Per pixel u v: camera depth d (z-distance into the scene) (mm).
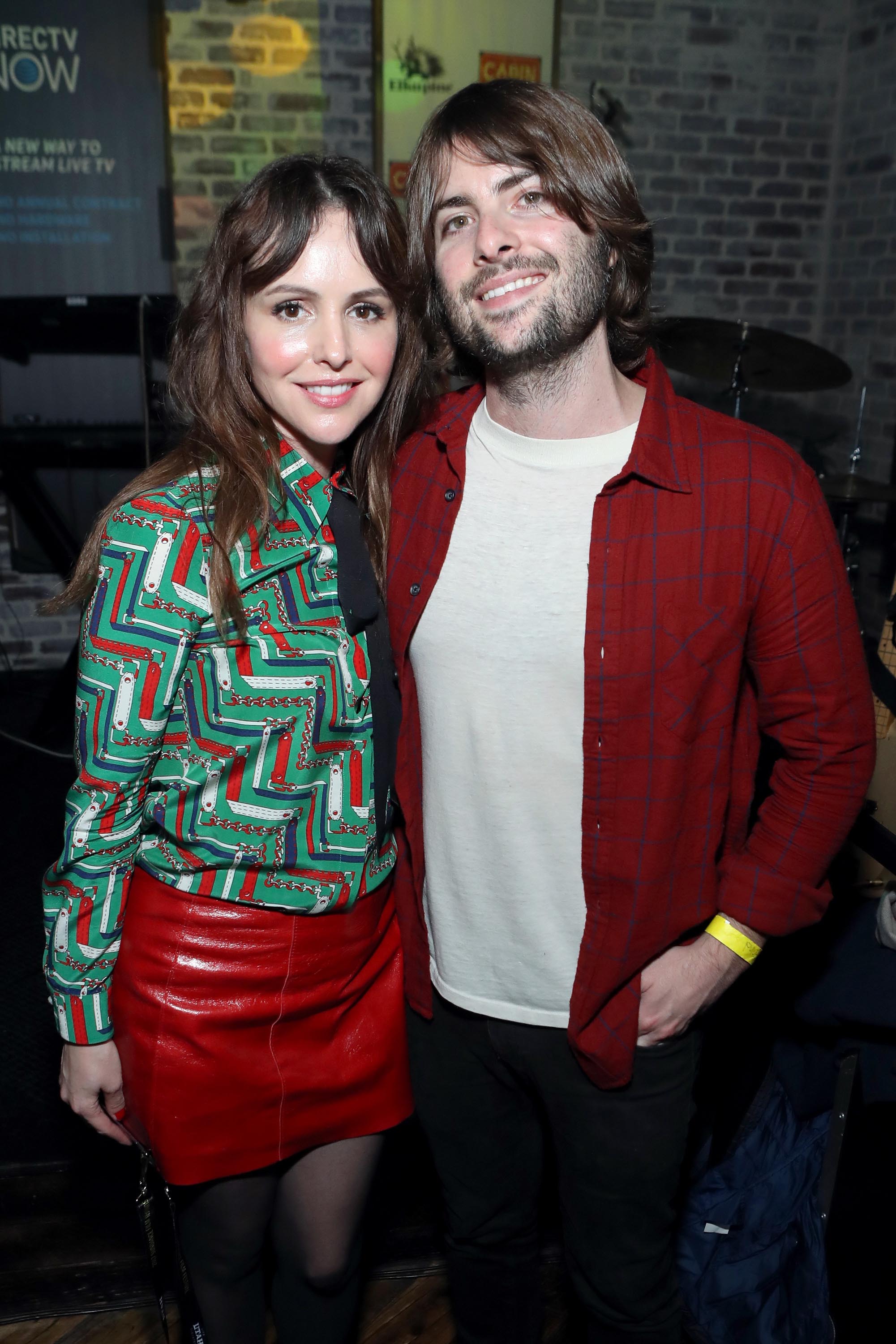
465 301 1086
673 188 4355
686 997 1129
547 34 4066
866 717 1069
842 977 1388
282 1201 1254
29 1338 1556
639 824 1082
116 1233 1712
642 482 1051
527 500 1100
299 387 1075
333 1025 1174
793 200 4461
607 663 1055
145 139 3904
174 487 1016
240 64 3898
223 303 1066
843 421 4488
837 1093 1438
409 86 4023
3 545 4121
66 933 1059
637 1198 1195
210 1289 1224
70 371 3900
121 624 979
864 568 4402
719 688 1076
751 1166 1517
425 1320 1601
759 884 1103
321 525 1091
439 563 1130
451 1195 1349
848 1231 1433
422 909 1253
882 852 1371
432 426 1197
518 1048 1207
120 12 3771
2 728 3717
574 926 1143
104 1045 1110
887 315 4168
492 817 1132
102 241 3973
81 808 1017
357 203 1040
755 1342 1433
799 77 4328
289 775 1055
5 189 3859
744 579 1032
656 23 4145
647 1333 1252
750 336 3666
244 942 1087
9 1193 1782
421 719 1176
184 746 1046
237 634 1017
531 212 1040
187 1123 1098
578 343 1047
